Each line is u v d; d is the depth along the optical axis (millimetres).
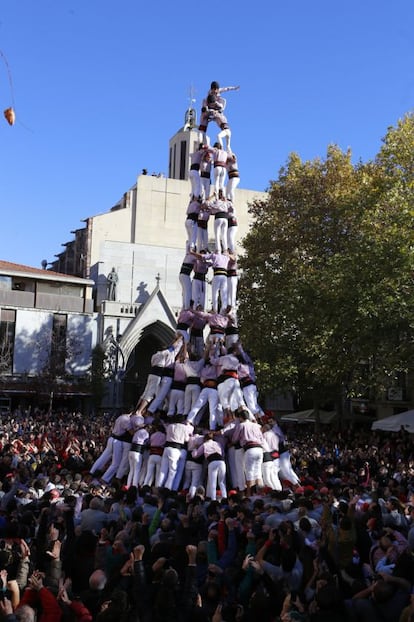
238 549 10312
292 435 39750
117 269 62375
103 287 61312
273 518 11781
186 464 19922
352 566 9875
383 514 13336
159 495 13906
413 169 37562
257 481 19375
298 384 44000
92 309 59125
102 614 6895
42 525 10719
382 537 10508
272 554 9750
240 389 21234
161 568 8242
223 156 23453
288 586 9250
